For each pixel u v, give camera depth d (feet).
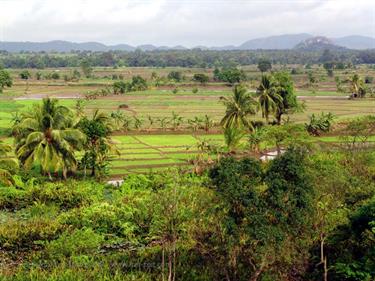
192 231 95.14
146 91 600.80
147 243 125.59
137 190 170.30
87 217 135.95
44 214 151.64
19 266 107.86
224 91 595.06
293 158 80.38
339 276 93.25
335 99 509.35
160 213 104.53
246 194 77.15
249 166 80.94
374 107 435.53
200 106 451.94
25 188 174.29
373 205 94.58
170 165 223.51
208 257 98.63
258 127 269.23
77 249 116.06
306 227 83.56
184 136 298.56
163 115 388.16
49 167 188.55
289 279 90.17
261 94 301.02
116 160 232.94
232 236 77.82
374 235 92.89
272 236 75.46
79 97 521.24
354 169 142.92
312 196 82.28
